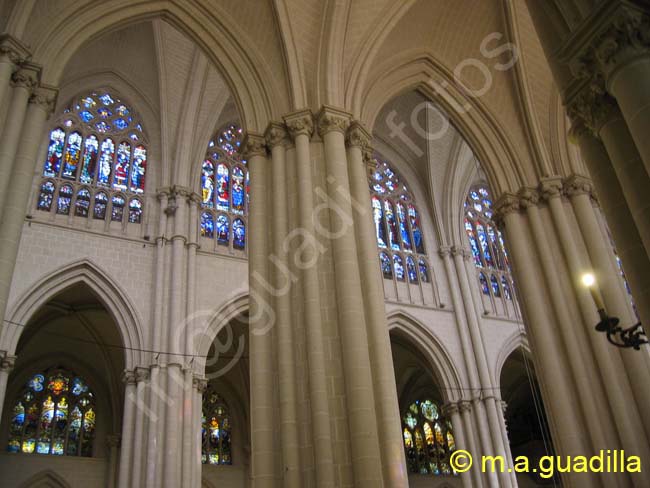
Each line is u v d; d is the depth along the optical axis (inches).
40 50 572.7
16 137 508.7
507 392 1393.9
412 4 690.8
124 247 912.3
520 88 751.7
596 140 400.8
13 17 544.4
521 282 687.7
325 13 656.4
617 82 340.2
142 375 831.1
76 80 1010.1
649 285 359.6
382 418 484.7
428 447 1269.7
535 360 658.2
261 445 484.4
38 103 545.6
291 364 508.1
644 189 344.8
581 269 677.3
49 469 965.8
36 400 1019.3
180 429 804.6
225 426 1129.4
